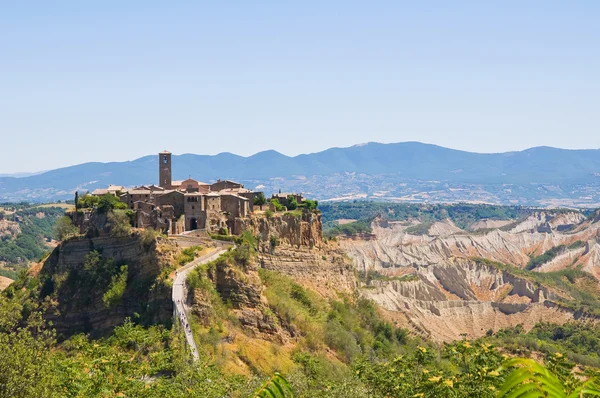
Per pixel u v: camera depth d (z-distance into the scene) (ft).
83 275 487.61
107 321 453.17
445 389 212.84
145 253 465.88
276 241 572.51
